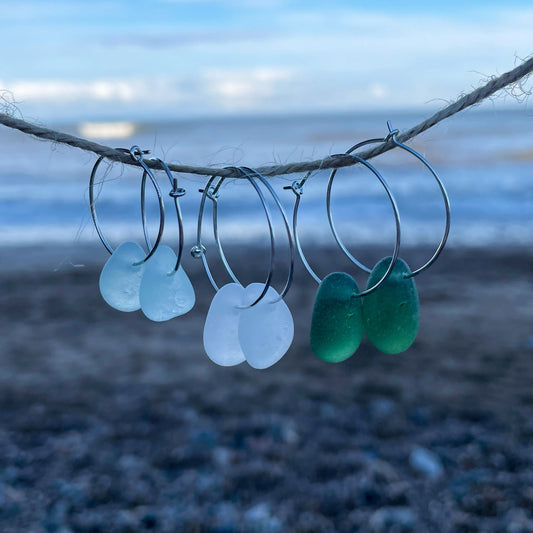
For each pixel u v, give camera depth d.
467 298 7.83
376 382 5.29
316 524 3.36
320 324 1.34
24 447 4.25
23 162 22.95
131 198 15.41
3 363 5.88
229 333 1.34
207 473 3.86
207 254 10.38
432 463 3.88
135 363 5.86
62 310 7.60
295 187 1.37
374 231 12.58
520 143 25.22
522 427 4.38
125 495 3.66
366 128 38.72
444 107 1.19
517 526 3.27
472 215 13.99
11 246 11.38
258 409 4.77
